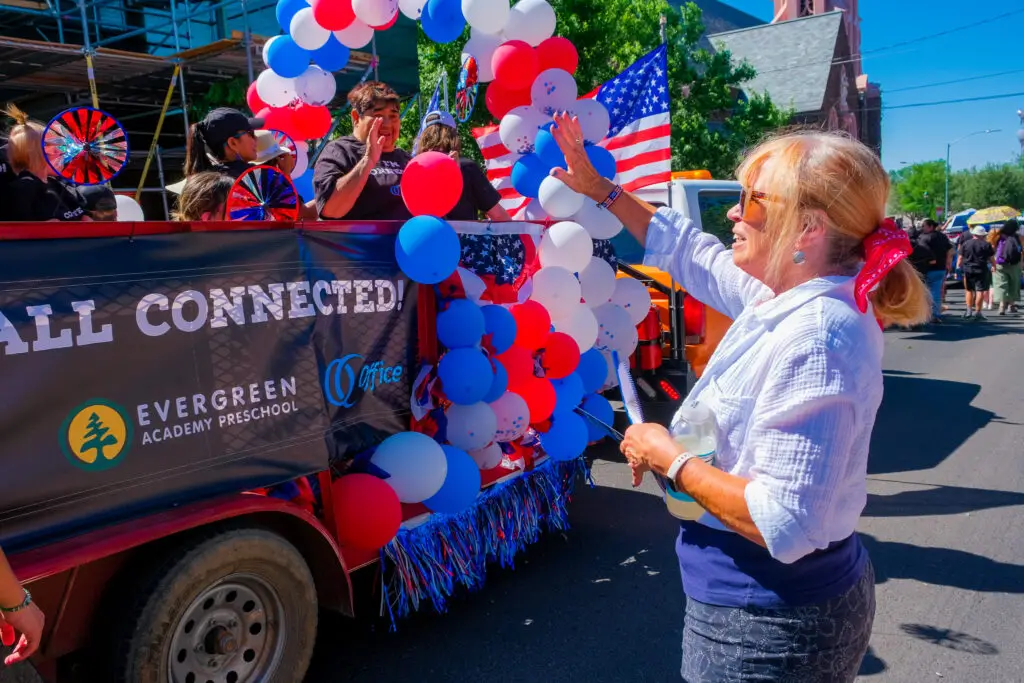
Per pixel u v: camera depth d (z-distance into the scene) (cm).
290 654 288
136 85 1042
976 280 1471
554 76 428
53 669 263
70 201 376
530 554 449
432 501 340
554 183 384
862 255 158
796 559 145
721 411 161
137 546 251
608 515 507
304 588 290
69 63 909
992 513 506
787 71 3528
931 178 7888
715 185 683
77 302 230
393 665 340
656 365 559
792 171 155
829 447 144
